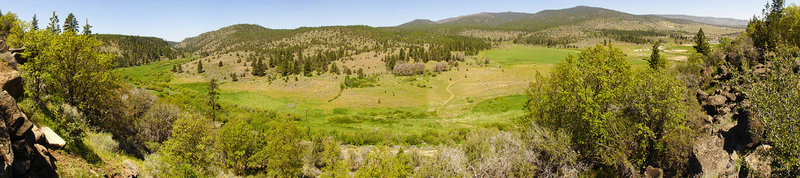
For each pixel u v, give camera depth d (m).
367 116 78.94
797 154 7.94
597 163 18.78
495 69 138.88
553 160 19.08
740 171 10.73
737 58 25.80
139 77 138.50
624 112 17.31
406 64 142.00
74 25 96.56
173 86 113.50
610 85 19.00
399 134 54.53
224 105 77.19
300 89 111.62
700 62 37.31
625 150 16.47
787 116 8.33
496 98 86.44
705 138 14.25
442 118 73.50
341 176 18.14
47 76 17.72
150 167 17.16
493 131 26.31
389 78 131.88
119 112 25.05
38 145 10.09
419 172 17.22
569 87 21.16
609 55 20.39
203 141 22.73
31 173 9.03
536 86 24.70
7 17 34.88
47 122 14.74
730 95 17.94
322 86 116.50
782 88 8.75
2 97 8.91
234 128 27.11
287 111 83.44
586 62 21.72
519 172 17.97
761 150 9.38
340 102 94.00
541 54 193.75
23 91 16.09
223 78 139.62
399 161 16.89
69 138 14.24
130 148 19.69
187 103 73.00
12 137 8.70
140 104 38.47
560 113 21.77
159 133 32.66
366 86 115.12
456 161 17.89
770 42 25.67
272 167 27.31
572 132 20.08
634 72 19.02
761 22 30.17
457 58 173.38
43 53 18.55
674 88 15.14
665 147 14.85
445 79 124.19
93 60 20.91
